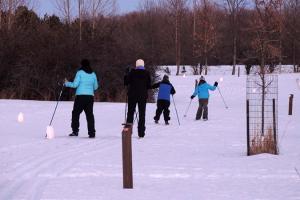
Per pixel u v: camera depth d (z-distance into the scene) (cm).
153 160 1014
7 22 3588
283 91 3591
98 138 1359
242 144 1276
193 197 697
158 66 3219
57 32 3111
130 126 795
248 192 727
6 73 2973
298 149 1176
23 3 3847
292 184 783
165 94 1830
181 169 913
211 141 1342
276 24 2608
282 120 1975
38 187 769
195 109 2578
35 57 2942
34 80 2950
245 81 4191
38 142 1252
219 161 1003
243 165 954
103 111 2261
